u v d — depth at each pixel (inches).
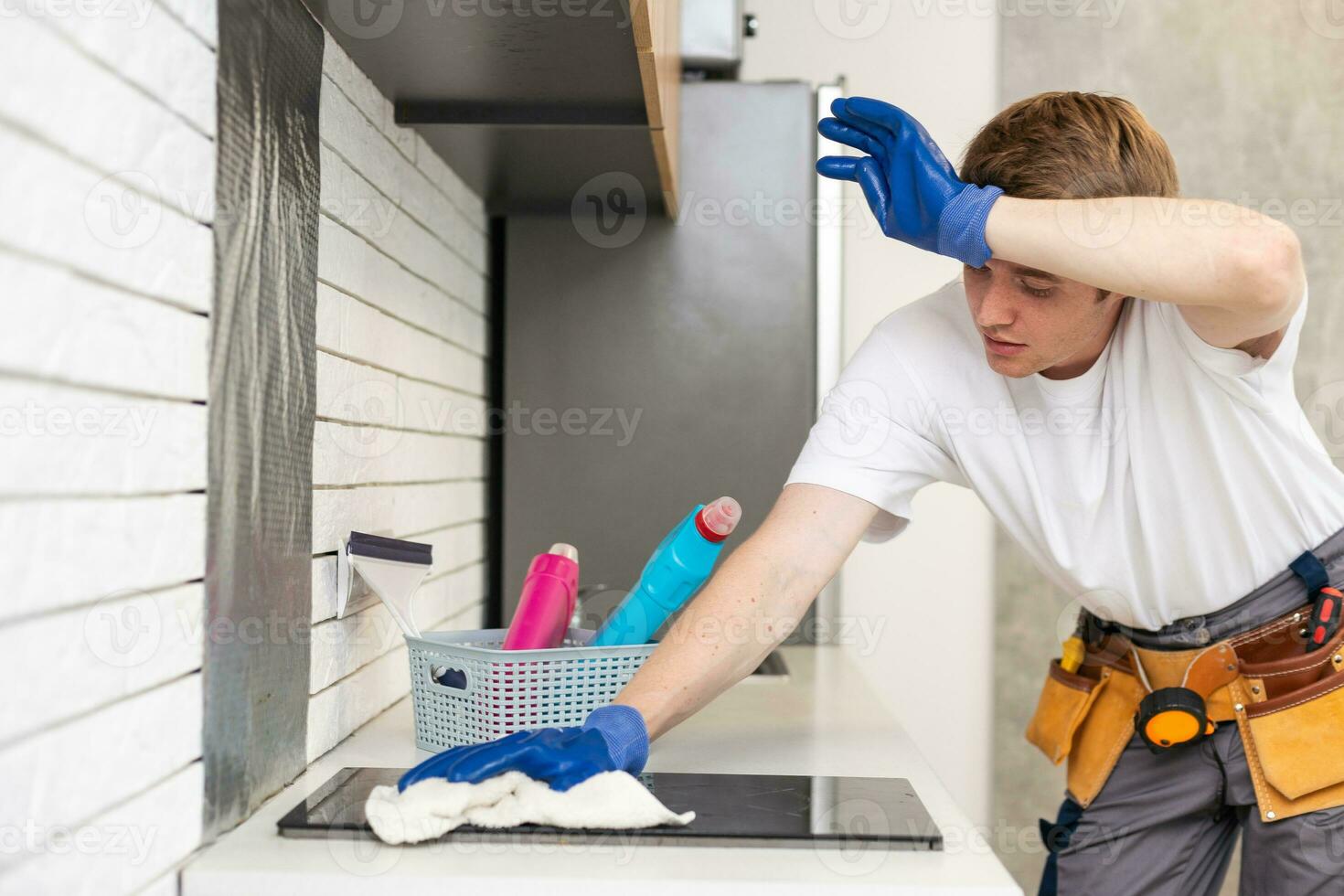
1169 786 56.1
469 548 76.8
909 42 95.3
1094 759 58.1
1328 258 94.3
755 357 81.8
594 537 81.7
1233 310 40.6
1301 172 94.3
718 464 81.8
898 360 52.0
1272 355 45.8
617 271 81.7
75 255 27.8
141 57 30.8
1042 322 43.1
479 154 65.8
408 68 51.7
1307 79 94.2
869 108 44.4
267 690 39.9
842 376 53.7
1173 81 94.4
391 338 56.7
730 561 47.4
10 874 25.3
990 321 43.1
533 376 81.7
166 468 32.8
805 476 50.2
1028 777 95.0
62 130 27.1
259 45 38.9
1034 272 41.9
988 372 50.7
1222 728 53.7
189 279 33.9
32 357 26.1
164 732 32.5
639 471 81.7
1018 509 52.9
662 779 42.7
